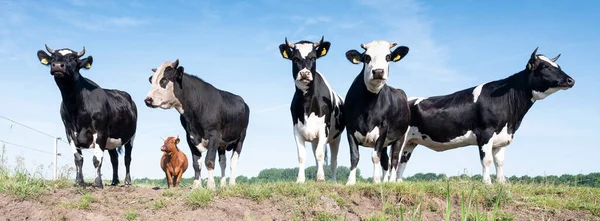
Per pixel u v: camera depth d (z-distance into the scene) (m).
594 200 9.66
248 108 11.66
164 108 9.84
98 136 10.28
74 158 10.20
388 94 10.41
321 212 7.95
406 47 10.49
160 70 9.80
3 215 7.75
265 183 9.64
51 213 7.83
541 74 11.04
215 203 8.16
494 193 9.03
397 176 12.52
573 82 10.74
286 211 8.04
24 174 9.73
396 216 8.19
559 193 10.20
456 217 8.27
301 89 10.51
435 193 9.02
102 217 7.74
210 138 10.16
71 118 10.12
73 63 9.75
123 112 11.10
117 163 12.39
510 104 11.30
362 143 10.55
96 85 10.53
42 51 10.34
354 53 10.49
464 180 10.14
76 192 9.07
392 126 10.52
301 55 10.41
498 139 11.32
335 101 11.34
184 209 8.05
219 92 10.64
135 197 8.84
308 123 10.66
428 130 11.84
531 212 8.70
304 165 10.74
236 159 11.30
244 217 7.81
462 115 11.52
